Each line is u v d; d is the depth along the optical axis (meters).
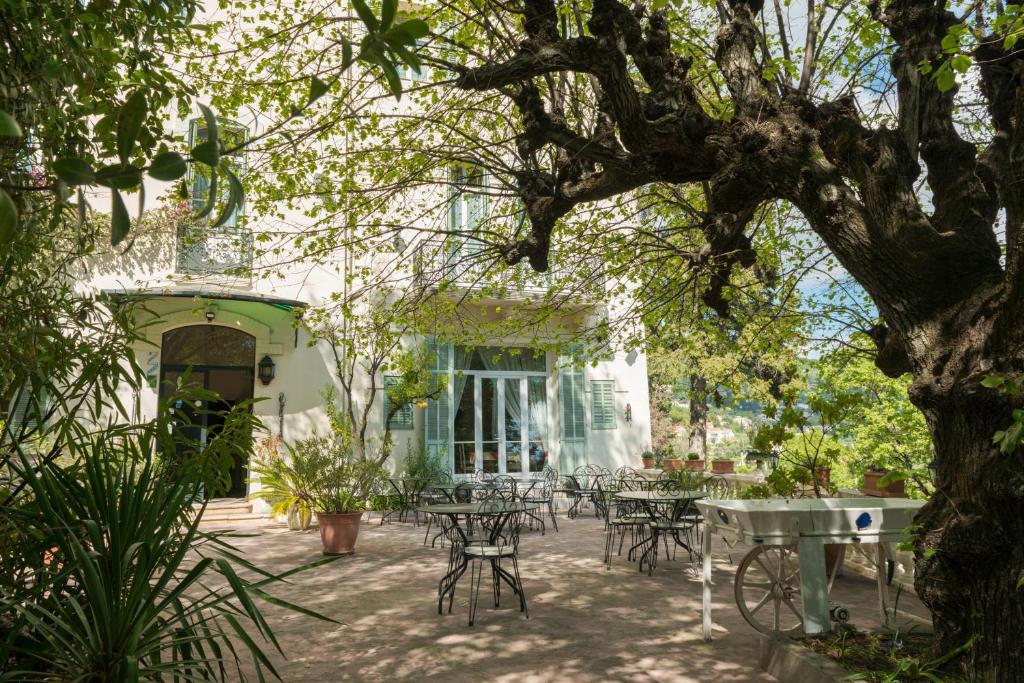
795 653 4.32
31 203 3.02
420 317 8.10
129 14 3.20
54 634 2.32
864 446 10.86
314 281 13.06
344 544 9.05
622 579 7.60
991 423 3.44
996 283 3.67
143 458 3.21
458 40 6.43
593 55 4.39
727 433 29.34
